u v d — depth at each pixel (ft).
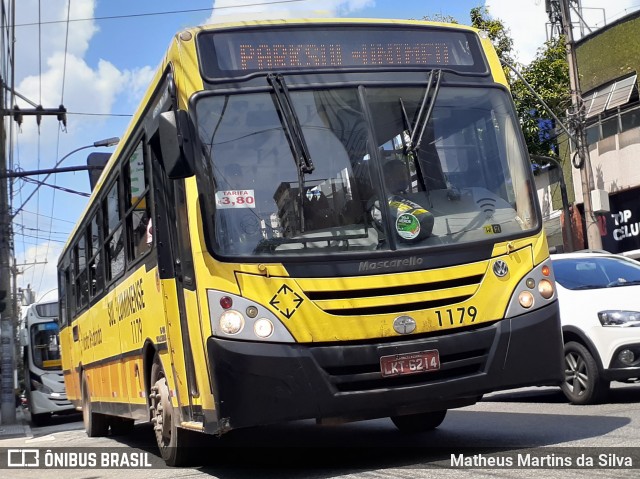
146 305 26.71
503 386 20.90
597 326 31.01
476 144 22.75
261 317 19.75
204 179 20.70
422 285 20.66
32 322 81.66
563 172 90.94
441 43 23.56
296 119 21.43
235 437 30.91
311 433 31.68
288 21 22.62
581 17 88.12
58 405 79.56
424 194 21.65
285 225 20.58
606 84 87.56
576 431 24.77
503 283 21.35
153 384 27.09
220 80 21.54
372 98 22.17
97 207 36.76
